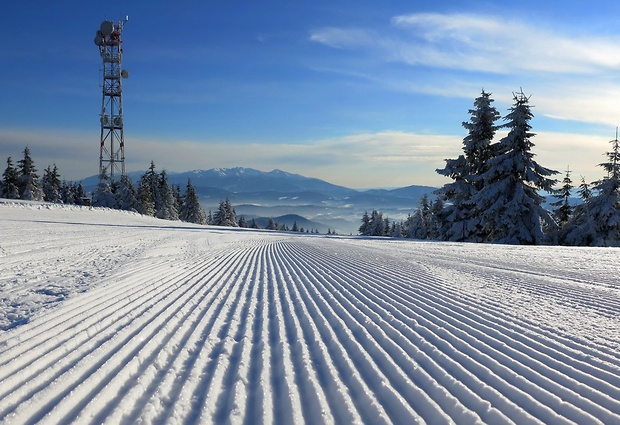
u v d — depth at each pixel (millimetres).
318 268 11875
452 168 33969
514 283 9133
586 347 4711
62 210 35969
